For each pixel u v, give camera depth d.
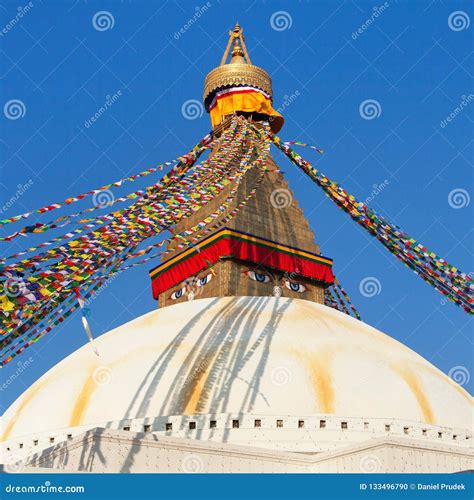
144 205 28.84
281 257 41.94
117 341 35.97
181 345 34.03
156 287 43.47
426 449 29.62
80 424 32.22
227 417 31.20
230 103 46.72
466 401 35.12
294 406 31.67
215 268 40.81
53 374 36.03
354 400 32.22
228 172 37.28
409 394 33.12
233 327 34.84
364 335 36.28
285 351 33.50
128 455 27.50
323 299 42.91
